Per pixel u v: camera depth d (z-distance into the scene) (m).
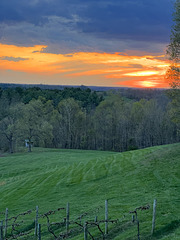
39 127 83.50
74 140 107.31
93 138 105.62
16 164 57.94
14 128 82.75
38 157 64.25
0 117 110.12
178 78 38.09
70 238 18.30
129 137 101.06
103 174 36.91
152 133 95.75
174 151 41.16
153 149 48.22
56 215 24.11
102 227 18.88
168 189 25.58
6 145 95.25
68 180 37.12
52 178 39.75
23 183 39.97
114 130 104.19
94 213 22.56
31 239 20.36
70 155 65.62
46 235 20.34
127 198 25.06
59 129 103.19
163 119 94.62
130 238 15.98
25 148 86.62
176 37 37.09
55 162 55.84
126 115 103.25
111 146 106.50
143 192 26.02
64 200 28.83
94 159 50.53
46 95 136.50
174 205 20.45
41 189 34.97
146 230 16.58
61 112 106.81
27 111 81.75
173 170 31.84
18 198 32.81
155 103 101.12
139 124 97.19
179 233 15.25
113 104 112.31
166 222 17.12
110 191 28.83
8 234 22.41
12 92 141.62
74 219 21.86
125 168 37.72
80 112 102.06
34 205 28.97
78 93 145.12
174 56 37.69
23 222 24.17
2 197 34.62
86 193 30.09
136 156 44.62
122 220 19.23
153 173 32.25
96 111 108.50
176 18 36.62
